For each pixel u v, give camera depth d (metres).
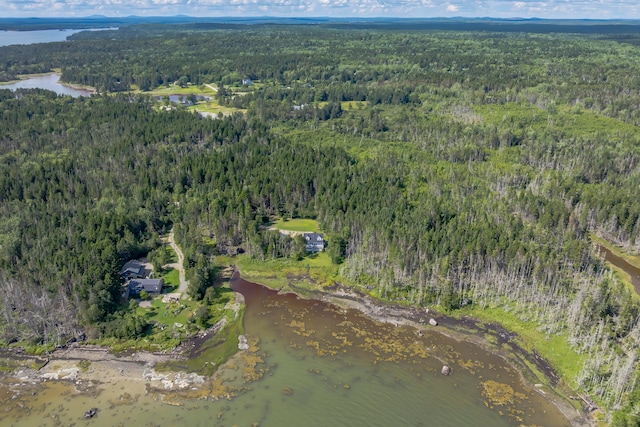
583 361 101.50
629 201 158.00
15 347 106.75
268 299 128.25
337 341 111.75
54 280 120.25
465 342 110.81
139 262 141.12
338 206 159.50
